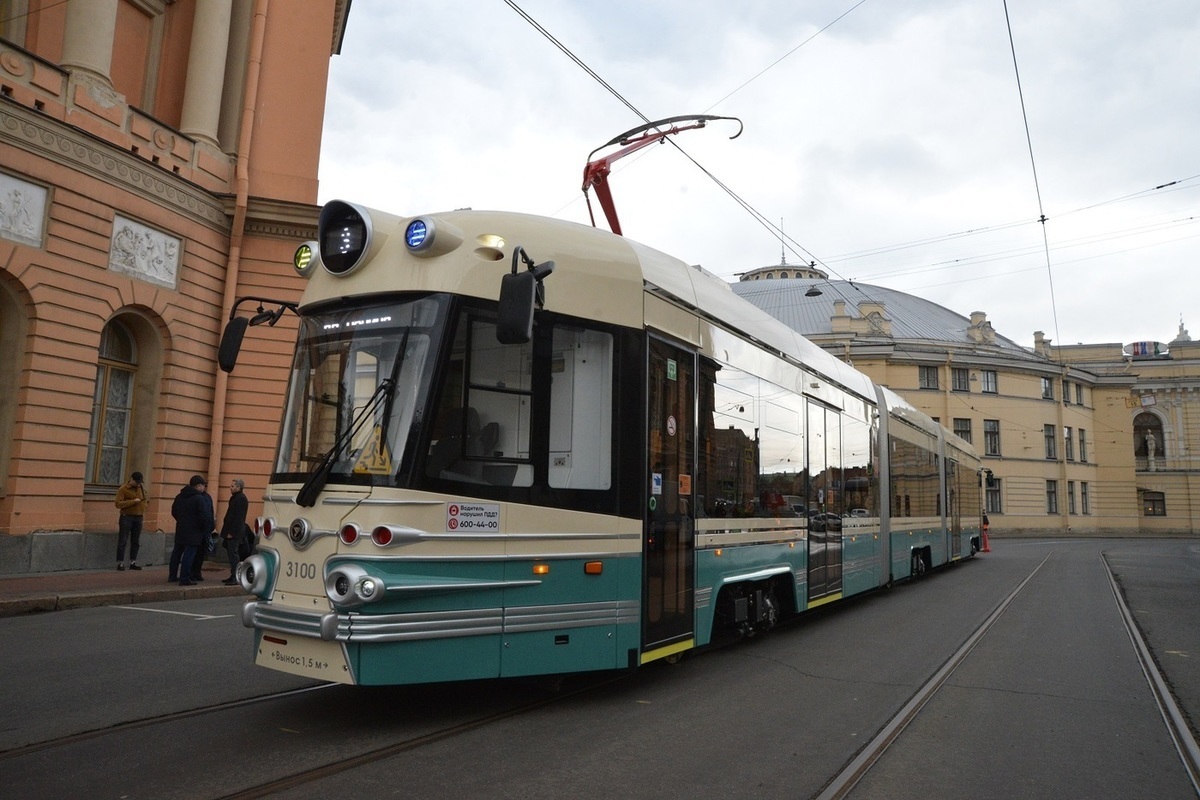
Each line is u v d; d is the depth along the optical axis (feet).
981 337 162.50
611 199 36.06
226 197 53.62
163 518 49.96
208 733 16.69
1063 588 49.65
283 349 55.47
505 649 17.16
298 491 17.16
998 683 23.31
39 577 41.01
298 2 58.95
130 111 48.24
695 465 22.36
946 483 61.26
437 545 16.37
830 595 32.99
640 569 19.58
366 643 15.74
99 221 45.88
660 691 21.20
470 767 14.99
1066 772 16.05
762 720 18.81
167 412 50.21
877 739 17.62
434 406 16.62
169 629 29.81
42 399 42.93
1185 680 24.39
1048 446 165.58
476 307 17.49
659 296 21.16
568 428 18.56
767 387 27.84
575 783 14.39
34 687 20.59
